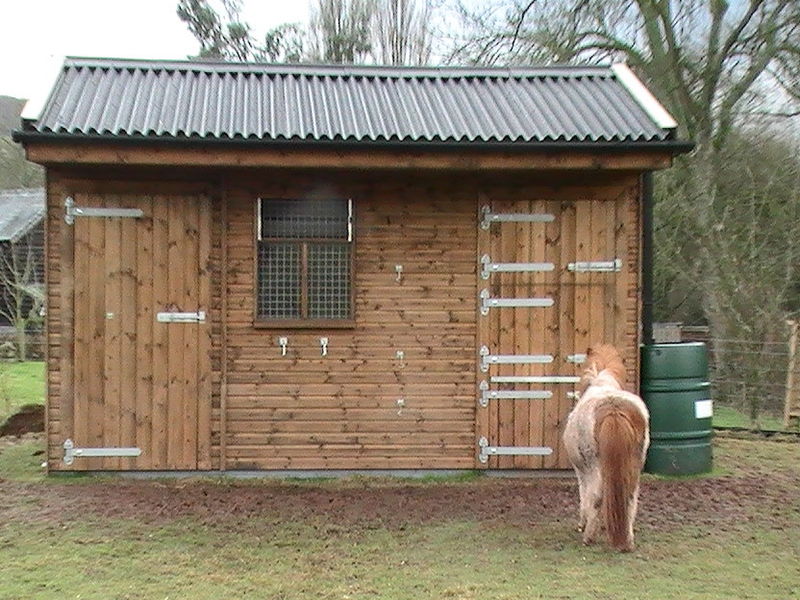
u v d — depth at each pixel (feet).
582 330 24.26
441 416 24.13
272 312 23.85
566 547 17.30
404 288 24.03
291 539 17.72
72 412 23.21
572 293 24.23
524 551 17.01
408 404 24.04
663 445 24.68
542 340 24.23
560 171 23.34
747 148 47.44
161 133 20.81
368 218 23.91
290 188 23.70
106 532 18.04
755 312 42.01
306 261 23.84
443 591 14.47
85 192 23.09
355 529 18.57
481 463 24.09
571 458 18.03
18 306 60.08
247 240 23.63
